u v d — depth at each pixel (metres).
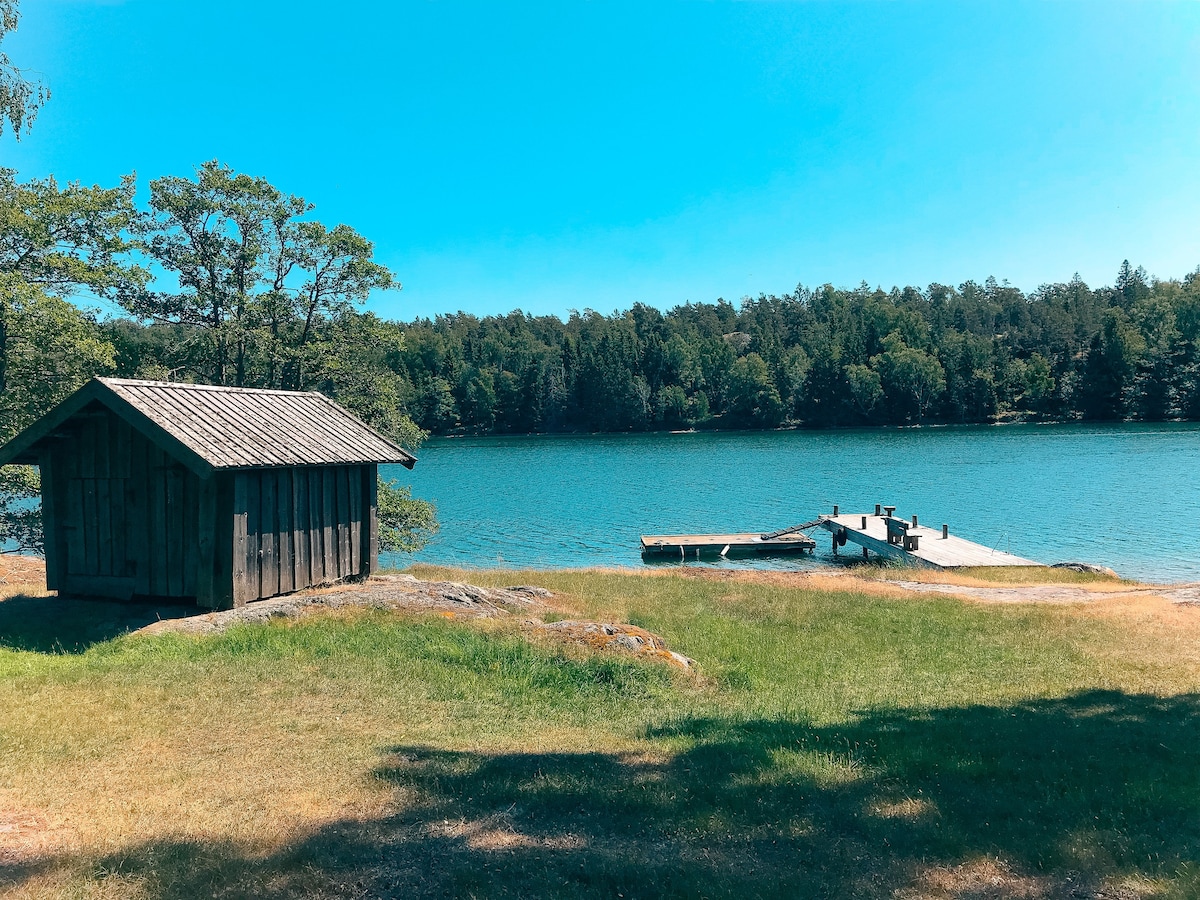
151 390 11.95
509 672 9.52
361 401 30.06
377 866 4.61
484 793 5.77
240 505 11.67
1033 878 4.59
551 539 37.16
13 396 20.17
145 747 6.56
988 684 10.52
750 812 5.49
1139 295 167.50
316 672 9.02
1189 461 60.47
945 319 183.75
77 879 4.30
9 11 14.21
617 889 4.40
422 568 21.12
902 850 4.93
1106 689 9.93
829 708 9.04
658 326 185.00
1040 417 112.44
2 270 20.55
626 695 9.28
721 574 21.67
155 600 12.16
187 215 29.31
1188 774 6.41
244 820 5.20
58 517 12.56
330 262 30.62
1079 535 34.31
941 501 45.38
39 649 10.16
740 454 79.56
